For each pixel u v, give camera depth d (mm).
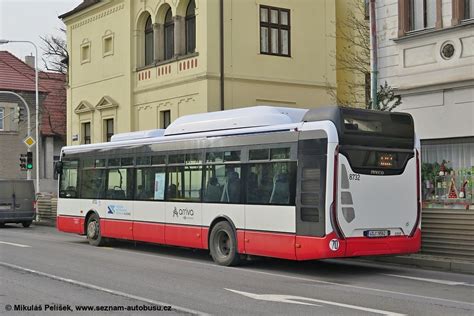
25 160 33344
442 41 18859
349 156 12391
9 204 27984
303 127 12711
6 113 51844
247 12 27391
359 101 30781
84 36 35094
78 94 35625
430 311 9102
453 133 18609
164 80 28859
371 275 13008
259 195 13469
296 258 12594
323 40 29719
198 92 26656
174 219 15781
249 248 13617
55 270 13219
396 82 20156
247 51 27312
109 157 18422
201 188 15016
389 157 12961
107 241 18906
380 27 20719
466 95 18297
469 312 9039
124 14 31562
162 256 16219
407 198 13203
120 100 31812
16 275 12453
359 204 12461
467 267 13477
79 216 19547
